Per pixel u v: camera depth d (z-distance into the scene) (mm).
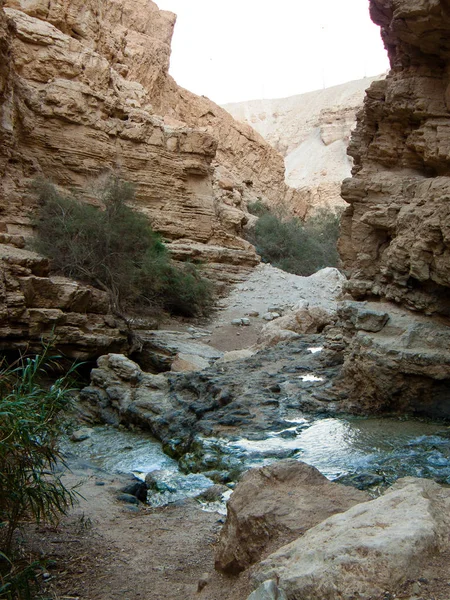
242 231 34000
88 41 33062
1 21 19953
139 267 20266
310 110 133250
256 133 54812
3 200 20172
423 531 2812
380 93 12086
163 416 10734
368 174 12320
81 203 20828
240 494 4035
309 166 112625
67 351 14922
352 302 11250
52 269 18656
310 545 2979
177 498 7129
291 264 36094
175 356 16125
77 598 3893
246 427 9469
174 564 4516
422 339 9711
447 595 2471
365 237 12102
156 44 45781
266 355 13922
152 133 27562
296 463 4336
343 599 2547
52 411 4559
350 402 10227
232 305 24609
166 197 27750
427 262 9438
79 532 5203
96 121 25547
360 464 7398
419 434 8555
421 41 10336
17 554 4469
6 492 4008
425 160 11078
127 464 9273
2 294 13414
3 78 20375
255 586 2938
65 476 7164
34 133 23562
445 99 10789
